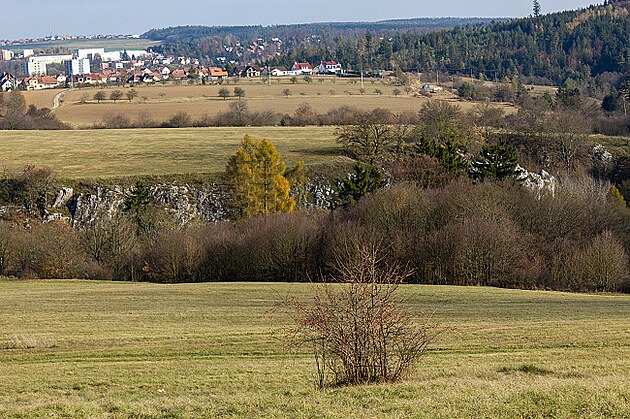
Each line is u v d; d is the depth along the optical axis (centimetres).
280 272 8225
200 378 2914
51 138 15325
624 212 9162
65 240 8600
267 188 10712
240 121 17688
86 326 4547
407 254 8019
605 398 2003
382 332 2355
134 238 9025
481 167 10988
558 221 8638
